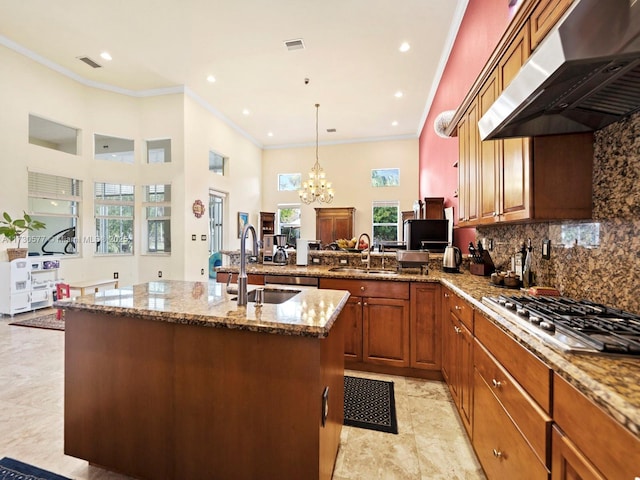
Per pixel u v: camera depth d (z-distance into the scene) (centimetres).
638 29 78
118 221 601
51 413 208
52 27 407
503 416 127
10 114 445
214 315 135
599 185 148
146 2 359
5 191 441
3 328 385
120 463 150
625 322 113
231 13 378
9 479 152
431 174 629
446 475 160
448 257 299
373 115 719
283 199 956
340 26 402
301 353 125
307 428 125
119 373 149
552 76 97
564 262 174
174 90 580
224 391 134
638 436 59
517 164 169
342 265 357
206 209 654
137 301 161
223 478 135
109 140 612
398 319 272
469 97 244
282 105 662
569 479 83
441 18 387
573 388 82
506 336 126
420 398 237
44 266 472
